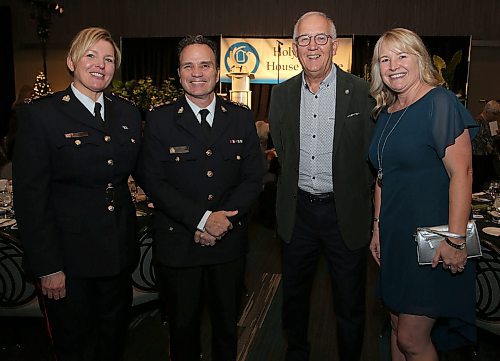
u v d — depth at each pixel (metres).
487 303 2.76
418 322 1.99
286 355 2.58
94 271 1.96
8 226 2.87
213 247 2.12
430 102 1.86
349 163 2.20
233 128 2.16
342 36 9.27
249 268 4.31
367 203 2.29
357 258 2.29
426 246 1.84
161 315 3.16
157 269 2.25
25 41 10.16
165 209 2.06
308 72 2.17
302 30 2.16
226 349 2.24
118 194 2.03
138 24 9.96
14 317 3.17
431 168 1.87
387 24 9.20
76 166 1.89
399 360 2.21
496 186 3.77
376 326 3.14
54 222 1.89
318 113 2.23
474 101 9.26
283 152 2.36
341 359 2.41
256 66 9.59
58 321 2.00
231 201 2.12
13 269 2.92
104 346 2.17
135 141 2.04
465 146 1.82
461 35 9.00
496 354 2.82
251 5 9.55
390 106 2.07
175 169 2.08
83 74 1.87
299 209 2.35
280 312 3.38
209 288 2.23
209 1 9.66
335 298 2.37
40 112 1.84
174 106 2.12
